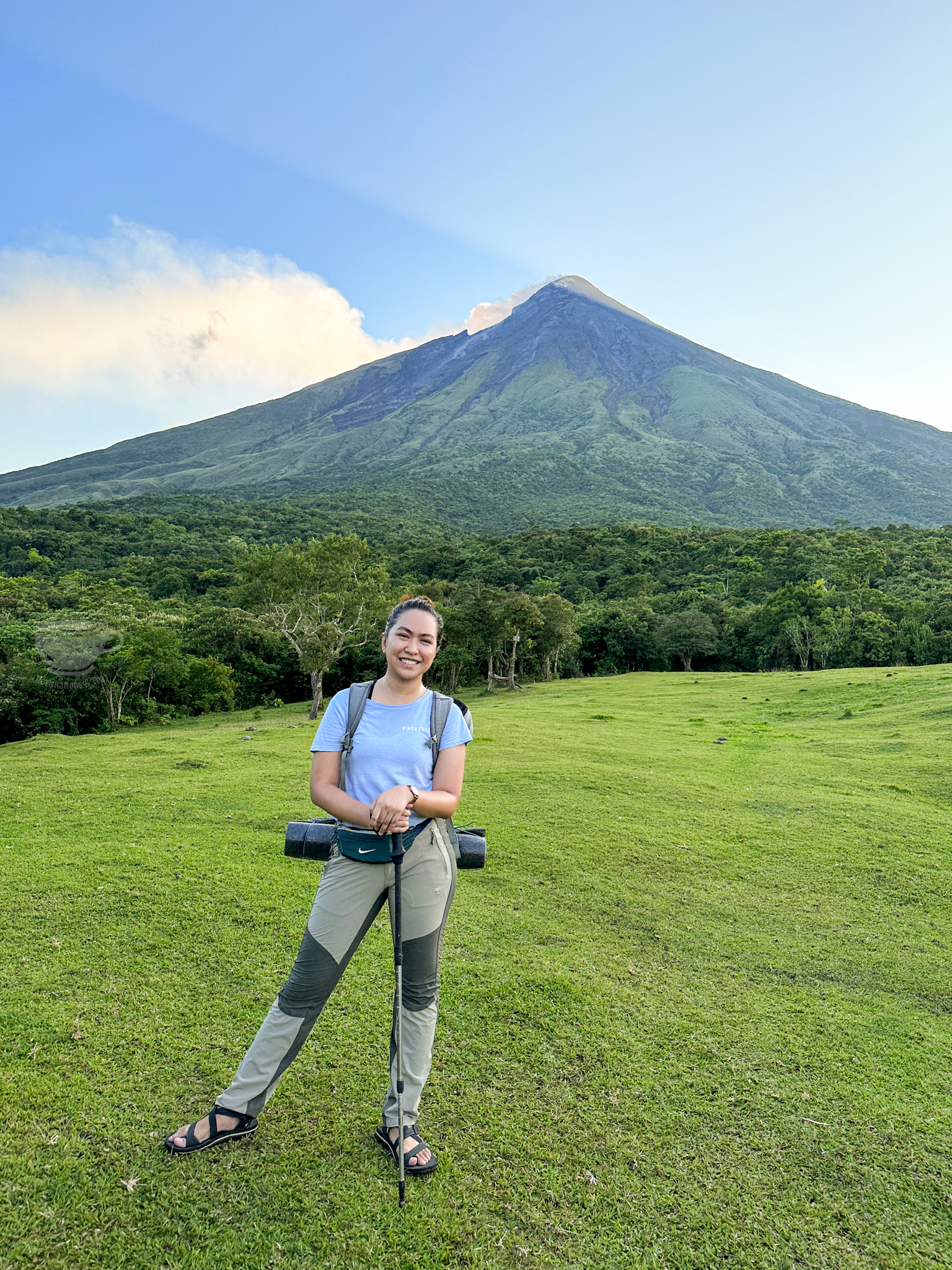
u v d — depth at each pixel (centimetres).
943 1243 289
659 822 951
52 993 436
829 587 7100
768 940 602
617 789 1140
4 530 11638
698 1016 462
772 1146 340
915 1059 427
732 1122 356
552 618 5353
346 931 293
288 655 5434
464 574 10925
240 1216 272
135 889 631
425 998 302
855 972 546
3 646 3575
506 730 1927
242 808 976
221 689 4338
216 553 12038
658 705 2958
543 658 5600
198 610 7088
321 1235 267
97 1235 258
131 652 3541
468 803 1031
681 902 680
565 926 607
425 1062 304
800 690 3086
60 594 6919
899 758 1460
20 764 1381
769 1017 469
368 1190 289
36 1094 334
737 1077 396
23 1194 274
